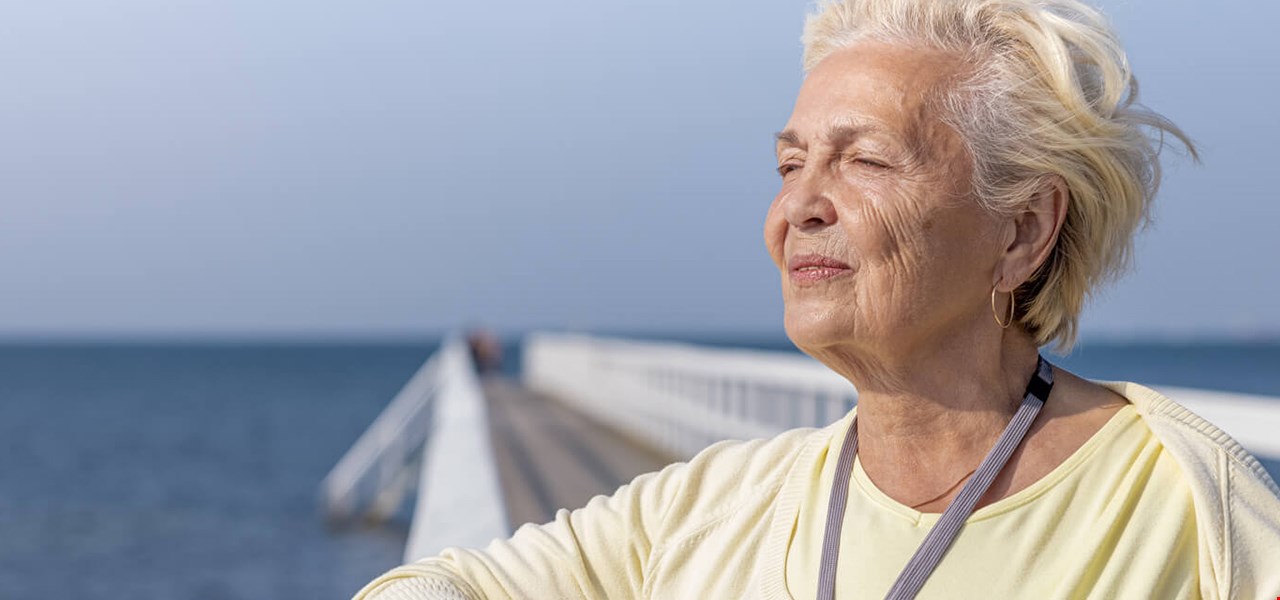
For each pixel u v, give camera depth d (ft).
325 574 66.28
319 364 503.20
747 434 31.48
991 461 4.28
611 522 5.28
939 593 4.15
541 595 5.15
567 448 43.70
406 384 313.32
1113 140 4.24
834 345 4.41
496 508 10.23
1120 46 4.32
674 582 4.97
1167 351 452.76
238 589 62.39
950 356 4.40
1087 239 4.45
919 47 4.34
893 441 4.52
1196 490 4.01
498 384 112.06
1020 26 4.28
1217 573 3.94
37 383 346.74
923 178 4.22
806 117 4.42
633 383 51.83
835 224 4.32
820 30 4.64
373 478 85.97
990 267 4.34
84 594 62.75
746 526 4.87
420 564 5.34
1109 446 4.26
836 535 4.51
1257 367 184.44
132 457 136.05
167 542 78.84
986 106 4.24
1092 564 4.07
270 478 114.42
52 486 111.86
